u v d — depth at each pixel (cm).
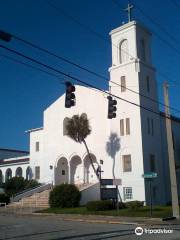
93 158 4384
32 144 5134
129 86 4119
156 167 4016
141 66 4166
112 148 4122
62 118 4756
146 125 4028
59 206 3606
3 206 4069
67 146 4628
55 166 4703
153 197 3881
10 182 4812
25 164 5484
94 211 3103
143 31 4372
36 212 3341
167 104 2853
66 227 2109
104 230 1931
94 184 4047
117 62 4328
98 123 4331
